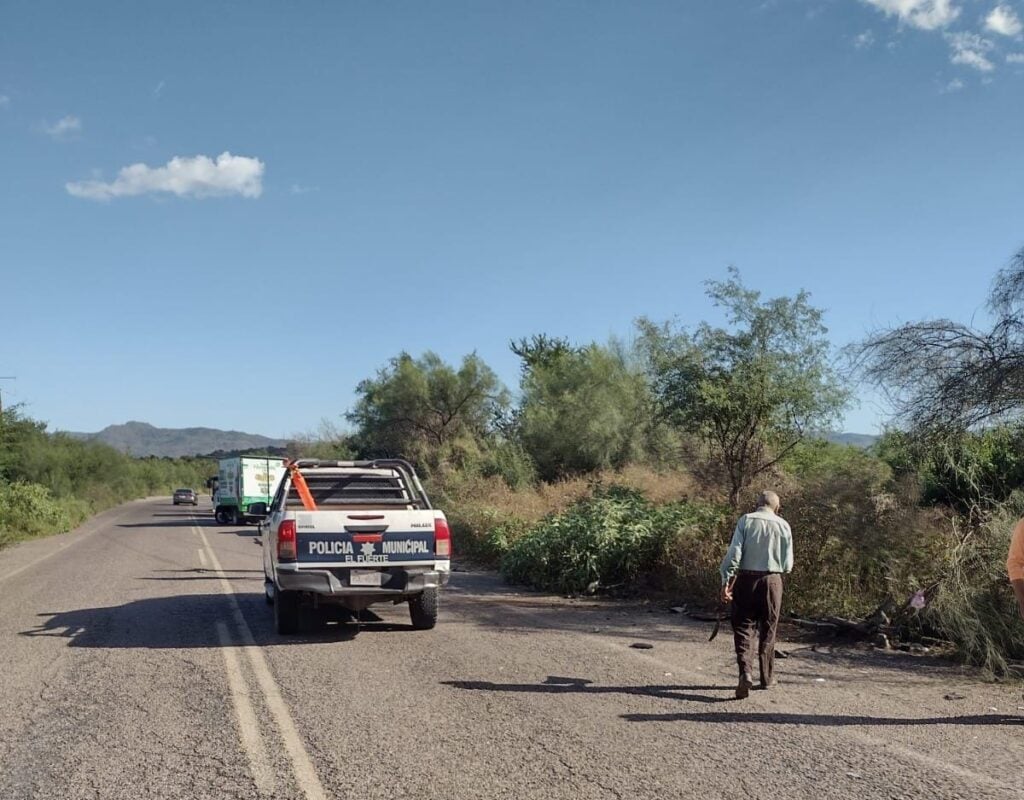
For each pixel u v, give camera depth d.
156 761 5.47
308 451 53.38
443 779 5.09
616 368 35.50
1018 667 8.09
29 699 7.05
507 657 8.65
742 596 7.30
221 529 35.94
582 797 4.79
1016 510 10.25
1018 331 10.84
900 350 11.34
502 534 19.27
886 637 9.36
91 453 79.06
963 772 5.17
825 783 4.98
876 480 11.73
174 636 9.94
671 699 6.96
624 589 13.84
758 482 16.52
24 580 16.39
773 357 17.14
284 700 6.93
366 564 9.82
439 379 45.03
